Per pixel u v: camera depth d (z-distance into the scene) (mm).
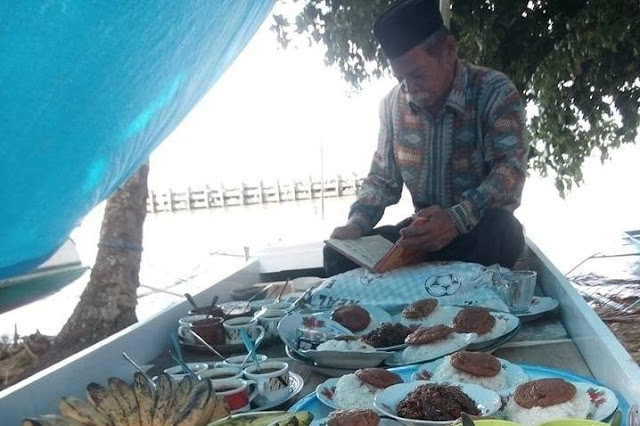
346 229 3277
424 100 3148
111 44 1023
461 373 1750
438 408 1504
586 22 4875
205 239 19828
